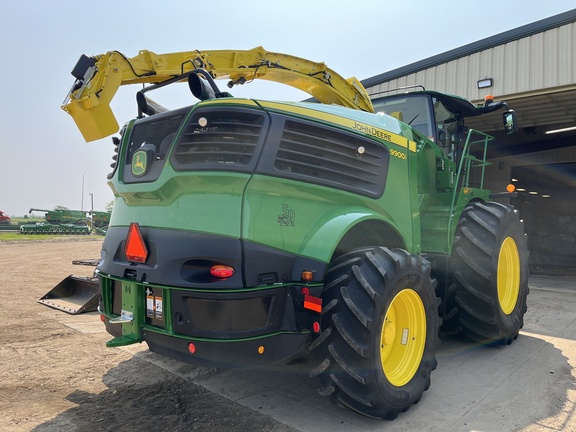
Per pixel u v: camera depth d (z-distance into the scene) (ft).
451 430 8.55
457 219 12.99
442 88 31.04
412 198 11.69
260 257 8.15
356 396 8.34
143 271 8.74
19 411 9.33
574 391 10.39
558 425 8.71
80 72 10.91
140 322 8.93
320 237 8.86
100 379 11.12
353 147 10.12
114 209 10.41
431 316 10.09
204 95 9.12
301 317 8.80
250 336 7.98
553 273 37.29
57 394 10.23
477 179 41.75
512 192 16.69
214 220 8.13
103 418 9.04
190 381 11.02
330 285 8.75
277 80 15.25
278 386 10.71
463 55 29.84
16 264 38.81
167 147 9.12
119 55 11.25
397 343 9.96
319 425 8.75
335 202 9.53
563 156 44.06
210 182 8.25
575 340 14.74
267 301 8.28
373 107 16.75
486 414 9.22
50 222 115.85
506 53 27.99
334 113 10.00
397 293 9.14
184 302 8.11
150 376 11.32
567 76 25.44
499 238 13.04
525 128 38.58
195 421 8.91
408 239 11.34
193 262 8.18
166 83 10.94
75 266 37.24
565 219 55.11
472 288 12.77
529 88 26.96
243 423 8.82
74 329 15.62
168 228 8.55
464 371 11.76
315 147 9.32
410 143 11.94
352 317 8.38
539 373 11.58
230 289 7.84
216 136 8.50
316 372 8.55
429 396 10.17
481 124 36.73
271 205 8.48
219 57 13.55
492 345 13.99
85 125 10.96
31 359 12.55
